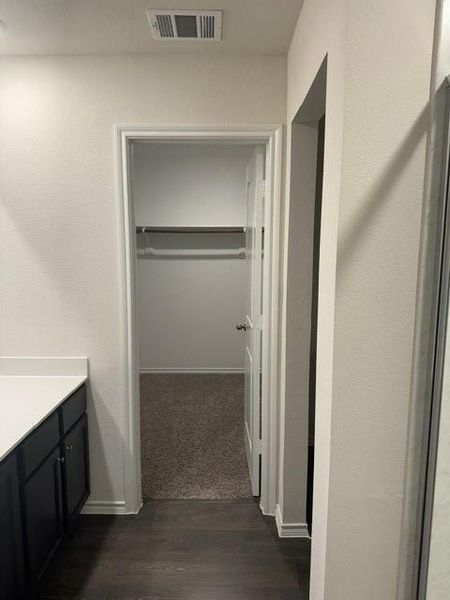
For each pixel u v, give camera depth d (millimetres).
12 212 2135
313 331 2814
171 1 1587
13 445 1471
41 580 1740
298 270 2012
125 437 2275
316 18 1389
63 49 1972
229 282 4668
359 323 1141
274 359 2205
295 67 1807
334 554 1230
